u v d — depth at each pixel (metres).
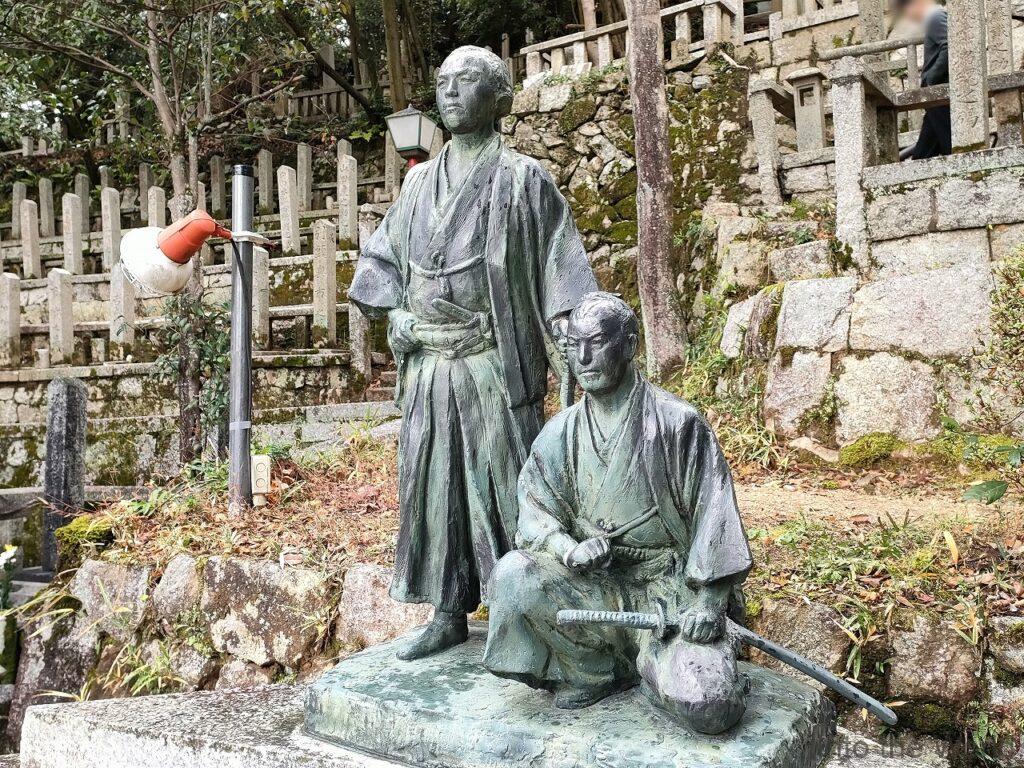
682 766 2.26
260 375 8.76
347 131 15.20
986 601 3.37
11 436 9.26
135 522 5.50
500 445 2.92
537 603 2.48
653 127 7.48
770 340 6.25
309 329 9.22
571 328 2.52
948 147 7.23
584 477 2.61
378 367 9.33
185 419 7.26
